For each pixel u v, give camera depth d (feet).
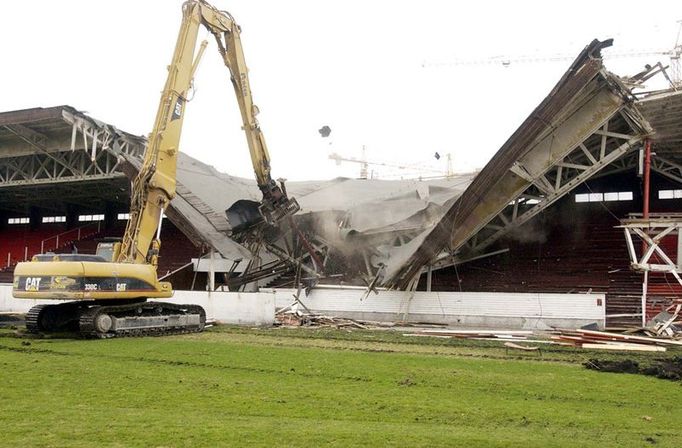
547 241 117.60
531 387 34.50
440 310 88.63
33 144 117.29
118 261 62.08
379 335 65.21
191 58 67.46
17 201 169.89
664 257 77.97
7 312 88.22
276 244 106.32
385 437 22.50
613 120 88.63
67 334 60.13
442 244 87.61
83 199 164.76
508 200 86.84
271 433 22.89
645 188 83.87
